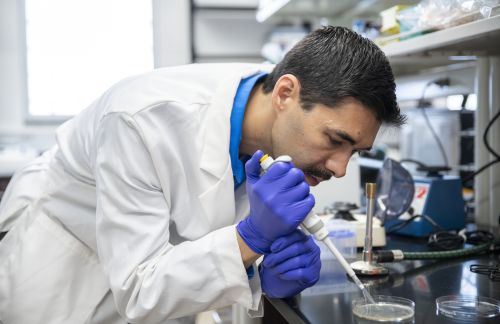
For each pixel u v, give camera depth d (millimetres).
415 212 1761
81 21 5020
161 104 1200
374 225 1585
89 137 1318
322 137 1078
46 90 5027
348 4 2805
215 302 1113
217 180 1241
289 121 1124
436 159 2410
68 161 1396
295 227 1069
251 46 5293
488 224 1979
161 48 5184
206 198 1232
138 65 5184
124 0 5078
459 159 2281
